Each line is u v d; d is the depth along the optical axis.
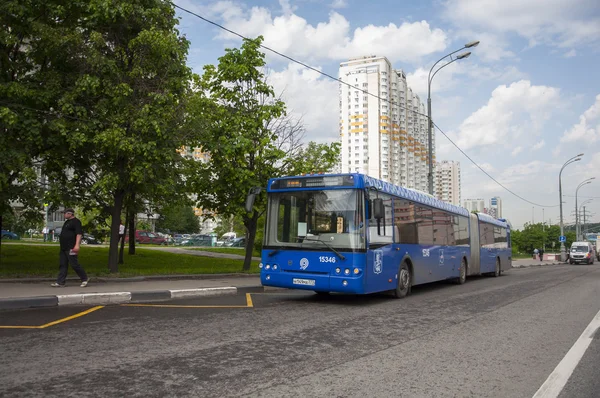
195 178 18.56
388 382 5.12
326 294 13.90
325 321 8.91
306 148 20.39
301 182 11.92
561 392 4.94
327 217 11.48
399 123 88.38
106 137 13.41
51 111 14.45
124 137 13.79
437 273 16.17
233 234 73.25
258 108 18.69
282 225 11.98
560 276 25.11
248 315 9.39
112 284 13.36
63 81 14.45
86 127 13.66
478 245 21.62
